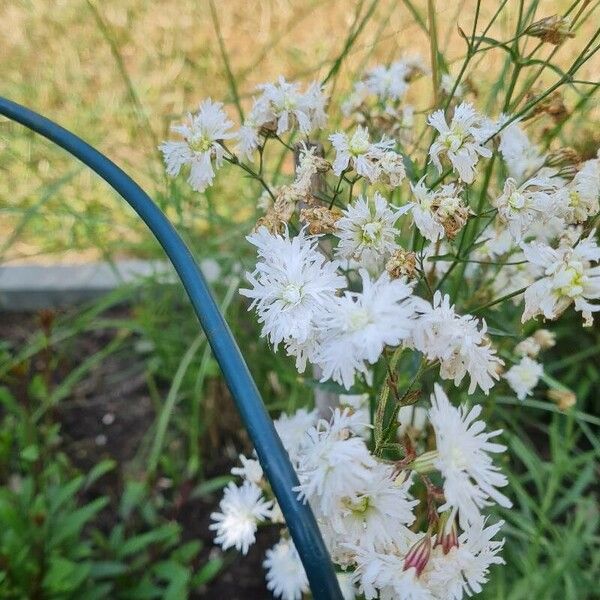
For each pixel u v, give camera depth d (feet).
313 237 0.70
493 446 0.54
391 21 2.37
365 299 0.57
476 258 1.07
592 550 1.29
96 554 1.32
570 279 0.65
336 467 0.54
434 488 0.56
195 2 3.05
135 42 2.87
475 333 0.59
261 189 1.31
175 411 1.63
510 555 1.30
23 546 1.16
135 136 2.19
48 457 1.53
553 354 1.64
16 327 1.86
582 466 1.52
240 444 1.58
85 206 1.94
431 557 0.57
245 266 1.38
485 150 0.73
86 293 1.90
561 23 0.80
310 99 0.83
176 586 1.19
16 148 2.04
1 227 2.07
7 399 1.46
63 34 2.93
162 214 0.73
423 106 1.77
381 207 0.69
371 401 0.88
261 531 1.43
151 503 1.38
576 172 0.81
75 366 1.76
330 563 0.55
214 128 0.80
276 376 1.46
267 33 2.86
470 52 0.83
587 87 1.38
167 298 1.67
